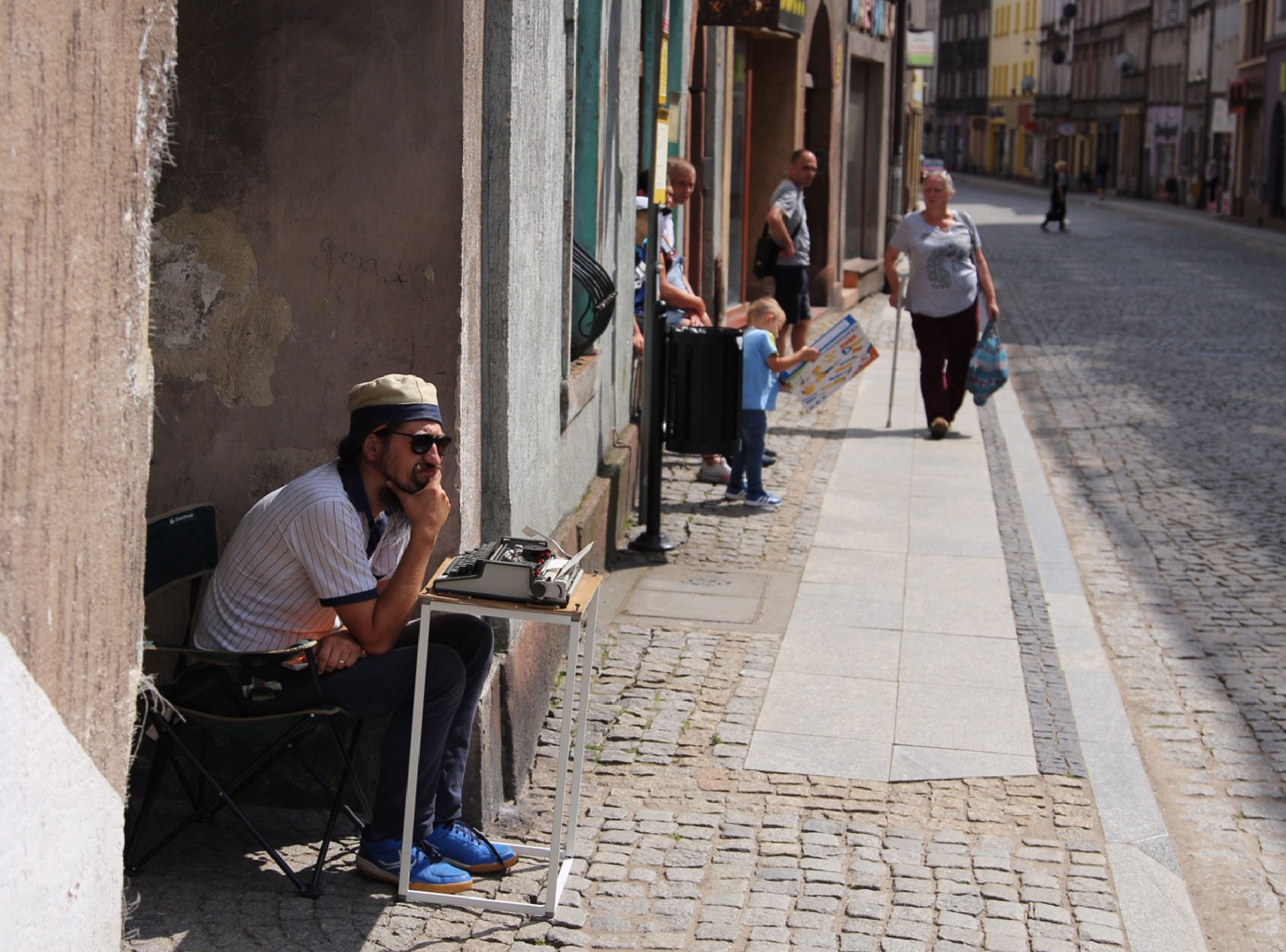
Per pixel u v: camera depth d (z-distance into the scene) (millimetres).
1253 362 17781
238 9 4762
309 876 4570
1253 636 7555
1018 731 5977
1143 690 6730
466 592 4289
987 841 5016
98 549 2326
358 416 4305
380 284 4879
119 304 2346
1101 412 14328
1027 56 101125
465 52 4750
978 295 12141
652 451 8289
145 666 5020
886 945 4305
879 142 24469
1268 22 51344
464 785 4902
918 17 35031
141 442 2449
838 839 5000
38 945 2191
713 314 14180
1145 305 24688
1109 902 4621
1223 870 5051
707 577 7977
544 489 6168
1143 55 75875
